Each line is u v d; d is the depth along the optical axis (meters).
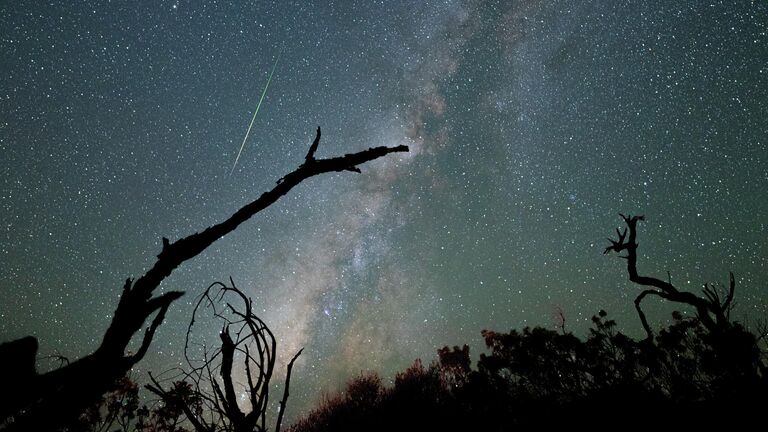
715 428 3.61
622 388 4.73
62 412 0.69
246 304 1.77
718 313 4.55
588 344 5.45
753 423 3.50
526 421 5.11
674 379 4.67
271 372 1.68
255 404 1.64
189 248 0.90
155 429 3.72
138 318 0.83
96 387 0.75
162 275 0.87
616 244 5.05
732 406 3.85
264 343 1.73
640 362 5.02
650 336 5.04
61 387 0.72
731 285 4.71
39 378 0.70
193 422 1.70
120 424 3.64
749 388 3.89
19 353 0.69
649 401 4.48
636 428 4.04
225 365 1.69
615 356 5.28
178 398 1.75
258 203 0.98
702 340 4.75
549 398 5.39
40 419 0.67
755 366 4.24
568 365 5.55
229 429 1.63
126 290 0.85
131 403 3.71
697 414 3.93
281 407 1.70
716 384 4.35
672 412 4.13
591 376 5.50
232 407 1.61
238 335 1.78
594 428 4.26
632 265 4.96
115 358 0.78
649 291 5.06
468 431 5.41
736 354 4.20
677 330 5.05
